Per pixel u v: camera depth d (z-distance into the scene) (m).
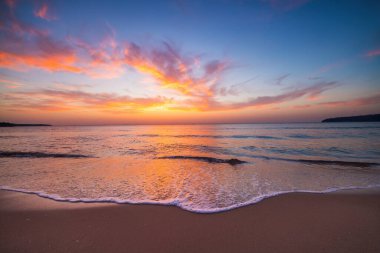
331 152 15.68
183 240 3.55
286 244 3.40
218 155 14.83
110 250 3.26
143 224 4.15
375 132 37.28
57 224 4.14
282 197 5.80
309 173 9.02
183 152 16.48
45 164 11.17
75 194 6.07
